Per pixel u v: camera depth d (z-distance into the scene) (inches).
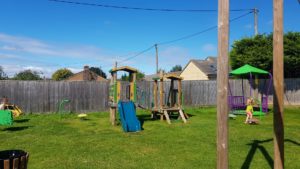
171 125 539.5
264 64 952.9
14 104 693.3
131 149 345.7
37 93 714.8
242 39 1031.6
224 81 179.5
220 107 181.3
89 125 545.0
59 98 735.1
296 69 984.3
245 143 375.2
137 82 820.0
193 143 377.7
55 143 379.2
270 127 514.3
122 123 491.5
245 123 565.9
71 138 413.1
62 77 2322.8
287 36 974.4
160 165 282.4
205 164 285.7
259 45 995.9
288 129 490.9
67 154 322.7
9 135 433.7
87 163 288.4
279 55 212.7
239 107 787.4
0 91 683.4
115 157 310.8
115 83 561.0
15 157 171.5
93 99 768.3
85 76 1809.8
